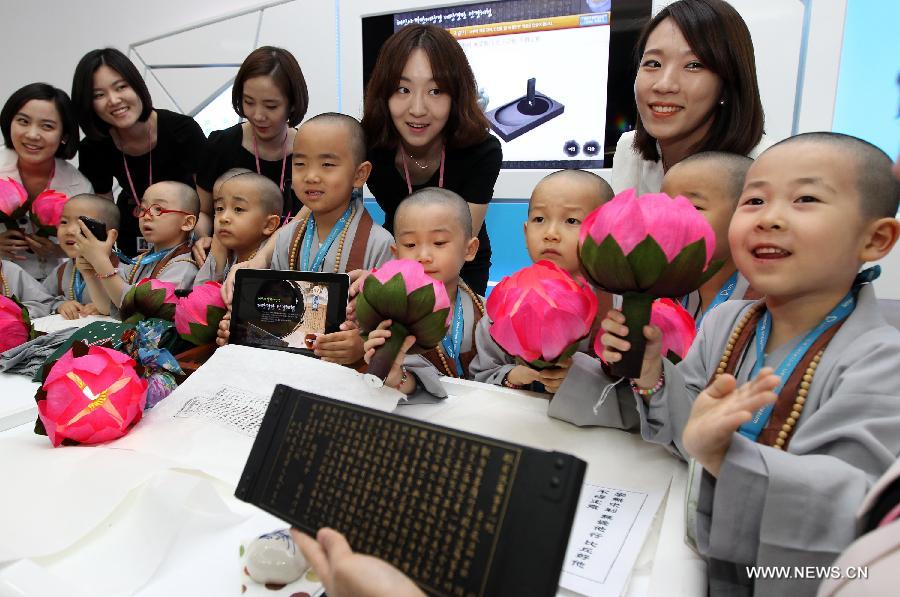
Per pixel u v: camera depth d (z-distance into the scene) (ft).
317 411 1.61
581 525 1.95
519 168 8.00
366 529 1.41
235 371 2.94
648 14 7.02
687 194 2.97
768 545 1.61
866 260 2.01
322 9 8.48
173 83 9.62
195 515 1.94
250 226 4.85
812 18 6.15
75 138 6.95
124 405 2.48
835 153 1.90
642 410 2.38
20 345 3.81
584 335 2.28
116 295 4.81
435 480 1.37
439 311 2.47
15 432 2.72
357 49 8.41
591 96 7.49
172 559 1.81
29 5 10.34
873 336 1.96
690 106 3.70
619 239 1.81
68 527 1.88
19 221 6.00
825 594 1.16
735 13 3.63
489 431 2.65
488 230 8.50
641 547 1.84
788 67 6.37
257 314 3.30
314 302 3.22
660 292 1.93
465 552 1.28
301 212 5.07
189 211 5.47
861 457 1.76
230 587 1.69
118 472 2.18
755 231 2.02
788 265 1.97
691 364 2.59
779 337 2.23
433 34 4.58
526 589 1.19
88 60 6.61
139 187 7.50
